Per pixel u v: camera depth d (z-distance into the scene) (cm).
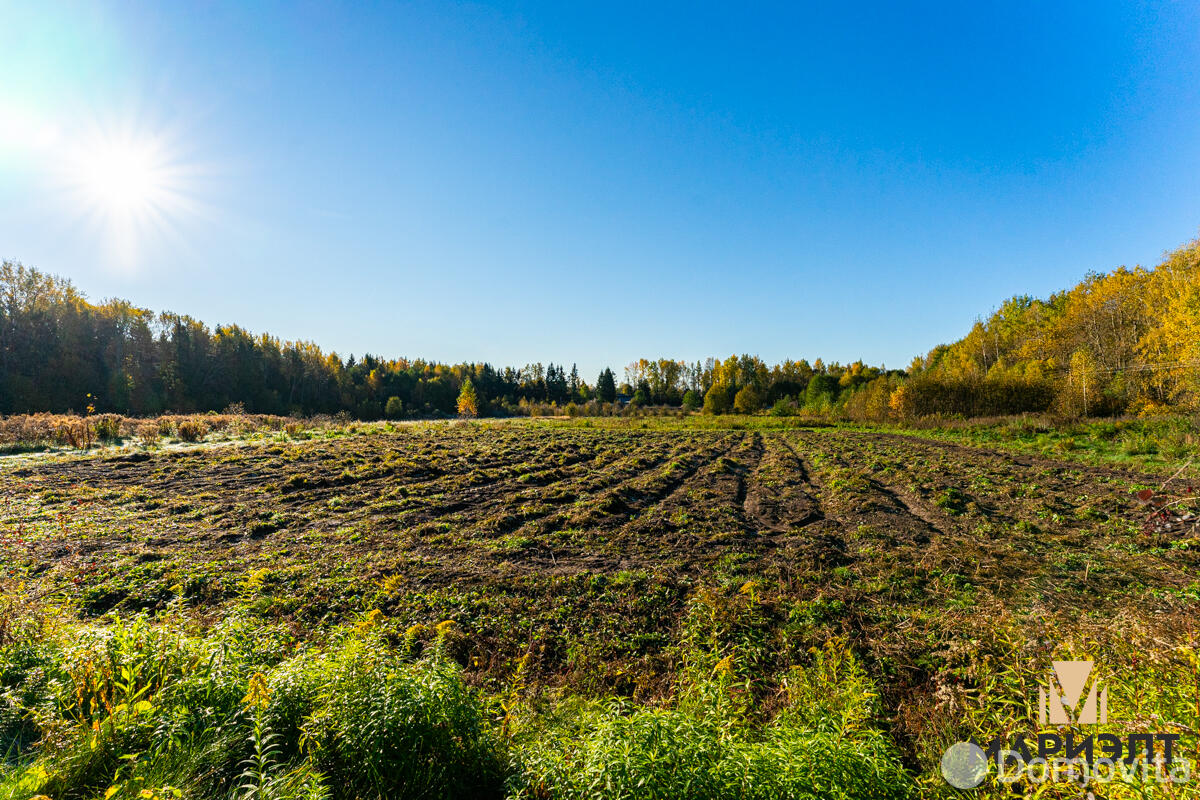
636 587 659
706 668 451
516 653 503
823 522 987
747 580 679
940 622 536
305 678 348
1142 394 2734
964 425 2934
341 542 845
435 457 1741
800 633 527
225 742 299
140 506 1034
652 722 303
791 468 1672
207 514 995
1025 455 1848
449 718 322
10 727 301
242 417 2897
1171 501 376
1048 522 966
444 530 927
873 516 1027
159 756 284
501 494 1238
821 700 388
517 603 604
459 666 445
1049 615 530
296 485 1254
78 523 896
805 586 664
